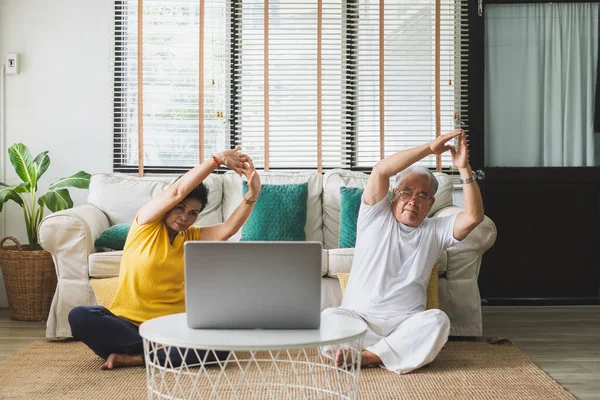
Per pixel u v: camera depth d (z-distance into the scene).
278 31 4.95
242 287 1.88
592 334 3.88
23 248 4.48
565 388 2.77
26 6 4.75
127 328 2.91
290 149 4.98
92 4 4.78
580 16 5.04
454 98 4.99
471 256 3.66
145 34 4.84
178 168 4.86
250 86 4.92
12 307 4.21
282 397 2.49
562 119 5.06
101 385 2.71
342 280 3.53
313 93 4.95
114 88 4.80
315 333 1.86
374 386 2.71
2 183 4.50
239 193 4.36
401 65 4.92
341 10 4.99
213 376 2.82
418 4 4.96
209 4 4.88
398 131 4.96
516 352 3.35
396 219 3.10
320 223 4.32
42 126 4.77
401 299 3.04
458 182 4.97
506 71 5.05
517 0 4.99
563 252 5.02
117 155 4.82
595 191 5.04
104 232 3.74
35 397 2.55
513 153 5.06
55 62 4.77
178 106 4.86
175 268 2.86
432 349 2.92
